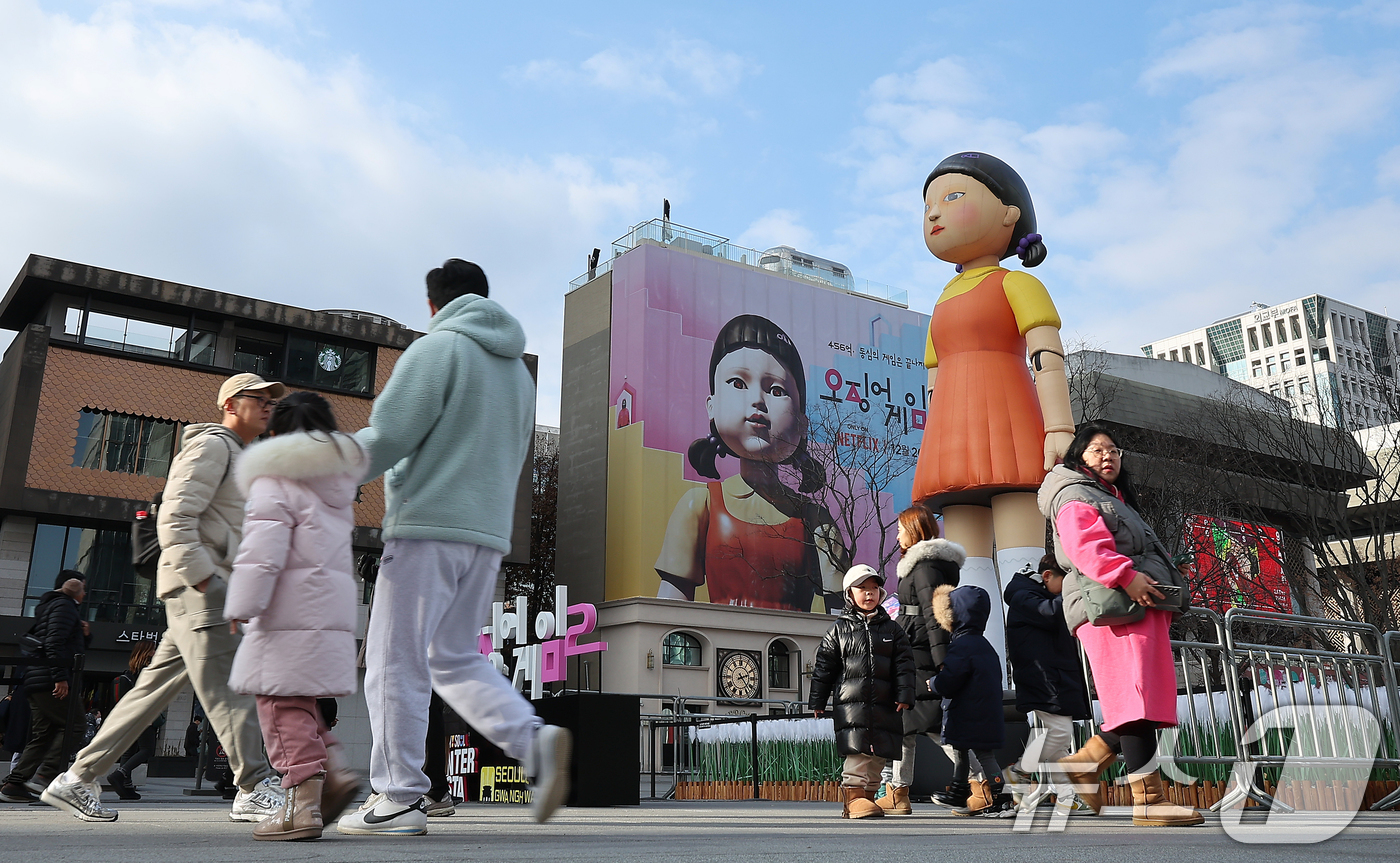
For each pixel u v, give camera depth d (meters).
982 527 12.20
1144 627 4.30
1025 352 12.20
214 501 4.29
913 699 5.74
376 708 3.67
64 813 5.40
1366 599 24.19
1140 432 32.81
